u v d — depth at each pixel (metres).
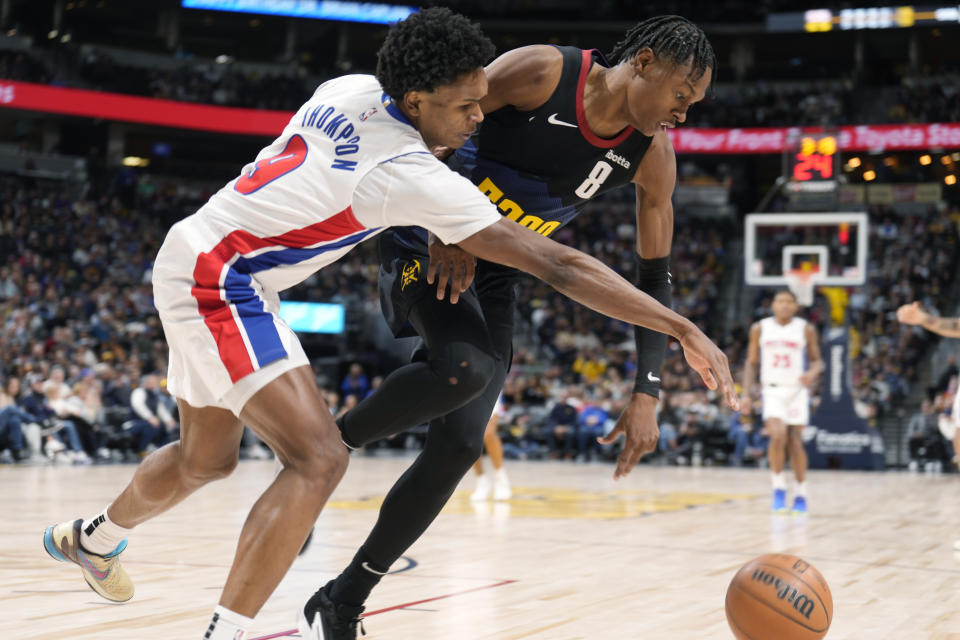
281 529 2.02
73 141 22.58
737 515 6.84
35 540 4.77
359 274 20.27
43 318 15.52
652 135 2.68
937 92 23.25
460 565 4.21
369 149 2.17
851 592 3.64
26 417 11.46
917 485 10.40
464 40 2.15
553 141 2.65
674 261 22.12
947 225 21.70
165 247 2.24
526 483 10.16
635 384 2.73
